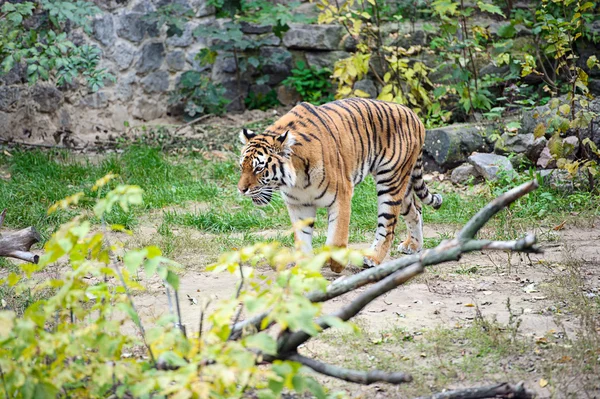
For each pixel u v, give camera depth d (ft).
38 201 45.42
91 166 52.08
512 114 58.39
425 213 44.21
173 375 16.01
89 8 56.03
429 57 62.90
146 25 63.10
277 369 16.14
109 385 17.46
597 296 29.32
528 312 28.19
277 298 16.47
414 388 22.11
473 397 17.93
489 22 65.87
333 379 22.95
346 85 62.23
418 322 27.50
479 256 36.22
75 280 18.34
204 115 64.44
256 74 66.80
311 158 32.24
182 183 49.83
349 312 18.07
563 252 36.06
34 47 53.31
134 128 61.36
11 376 16.20
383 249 35.35
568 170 44.93
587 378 22.15
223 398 16.67
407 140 36.11
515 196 16.90
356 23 56.49
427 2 62.28
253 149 32.04
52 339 16.63
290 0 68.28
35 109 58.39
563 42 47.42
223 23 65.51
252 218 42.47
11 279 19.03
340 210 33.55
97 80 54.80
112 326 17.30
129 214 42.42
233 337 19.22
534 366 23.36
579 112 45.11
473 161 50.26
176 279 18.07
